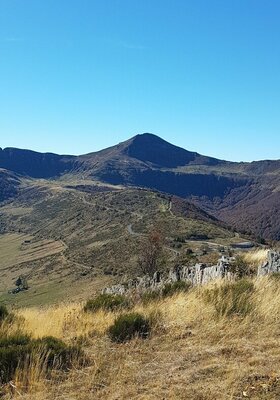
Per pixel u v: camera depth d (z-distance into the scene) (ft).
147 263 151.12
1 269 409.08
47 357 20.85
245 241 296.51
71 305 40.81
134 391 17.70
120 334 25.43
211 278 39.17
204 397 16.25
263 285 30.76
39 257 418.92
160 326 26.37
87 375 19.97
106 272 291.58
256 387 16.51
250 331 23.49
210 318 26.35
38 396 18.11
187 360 20.58
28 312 40.19
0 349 21.70
